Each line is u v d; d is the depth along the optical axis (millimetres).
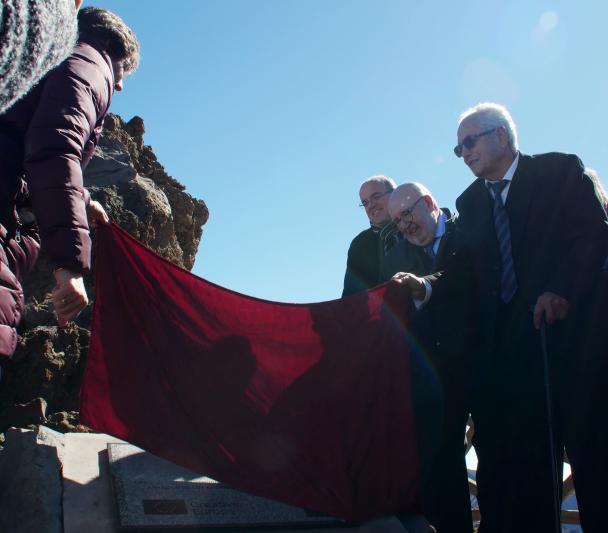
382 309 4438
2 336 2248
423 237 4906
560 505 3781
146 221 9469
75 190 2625
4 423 6934
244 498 4109
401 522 4148
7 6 1120
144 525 3734
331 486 4129
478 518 5742
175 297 4406
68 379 7543
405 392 4344
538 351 4105
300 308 4484
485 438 4266
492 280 4344
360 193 5969
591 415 3785
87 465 4219
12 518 3846
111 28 3129
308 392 4348
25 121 2703
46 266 8055
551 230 4246
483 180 4656
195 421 4250
